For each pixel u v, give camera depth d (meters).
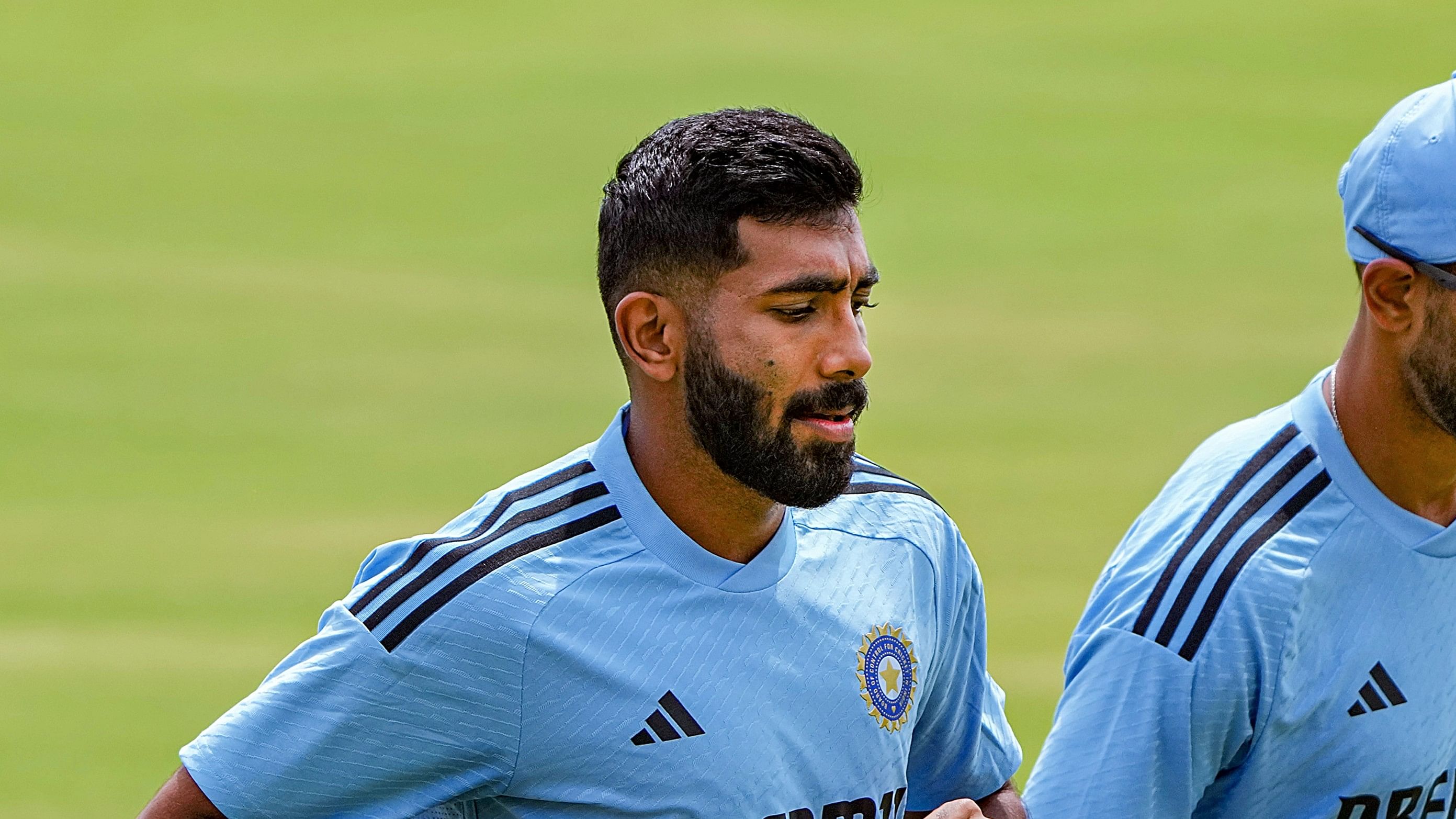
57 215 69.69
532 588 9.95
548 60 90.25
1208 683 11.02
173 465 46.50
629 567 10.14
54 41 91.69
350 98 85.50
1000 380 53.00
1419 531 11.23
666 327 9.98
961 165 76.12
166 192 72.88
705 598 10.20
